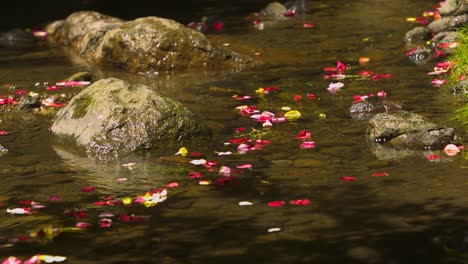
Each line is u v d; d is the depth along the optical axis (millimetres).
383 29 19078
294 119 12109
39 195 9375
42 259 7516
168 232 8102
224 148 10844
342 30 19297
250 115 12516
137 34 16422
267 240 7789
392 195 8789
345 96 13312
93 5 25812
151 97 11359
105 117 11148
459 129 11062
